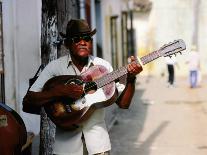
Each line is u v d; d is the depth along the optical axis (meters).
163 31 29.75
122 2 27.23
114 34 23.66
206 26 29.45
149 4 29.31
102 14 20.06
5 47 9.23
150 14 29.70
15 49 9.62
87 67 4.73
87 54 4.63
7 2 9.31
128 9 27.47
